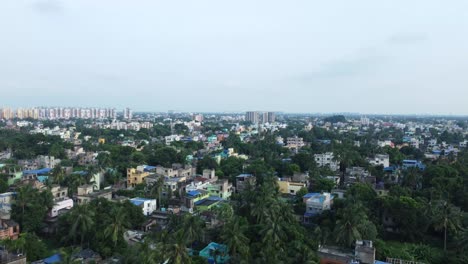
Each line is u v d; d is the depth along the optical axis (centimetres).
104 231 7344
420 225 9131
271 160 16388
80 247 7281
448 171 12644
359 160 16788
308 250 6500
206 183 12612
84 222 7588
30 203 8719
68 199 10425
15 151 18650
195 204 10550
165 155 17162
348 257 6600
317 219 9606
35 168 15762
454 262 7494
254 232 7694
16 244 6569
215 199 11238
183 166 15688
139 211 9125
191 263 6122
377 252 7650
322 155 17912
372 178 13825
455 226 8562
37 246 7131
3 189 11256
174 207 10238
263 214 8169
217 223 8700
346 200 9638
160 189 10956
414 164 16275
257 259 6241
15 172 13625
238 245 6594
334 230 7669
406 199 9431
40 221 8675
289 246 7006
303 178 13462
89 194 11212
